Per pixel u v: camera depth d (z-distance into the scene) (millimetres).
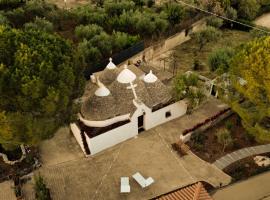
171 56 58000
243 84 38000
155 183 37094
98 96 39656
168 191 36250
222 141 40000
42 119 34406
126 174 38062
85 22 63375
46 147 41031
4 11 63375
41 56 34594
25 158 39188
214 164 38688
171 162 39188
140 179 36844
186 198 30781
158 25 60281
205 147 40469
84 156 40094
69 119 37469
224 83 41562
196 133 41344
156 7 70188
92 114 39688
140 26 59844
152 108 42281
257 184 36969
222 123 43438
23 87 31938
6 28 39062
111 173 38188
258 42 38375
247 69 36688
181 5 68500
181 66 55188
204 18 65375
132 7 66562
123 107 40875
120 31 61938
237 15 69688
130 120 40906
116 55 53156
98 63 51406
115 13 66062
